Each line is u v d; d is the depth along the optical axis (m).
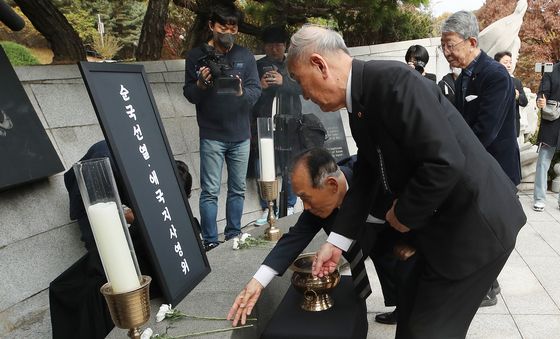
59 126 3.41
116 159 1.88
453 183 1.38
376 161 1.63
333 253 1.76
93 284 2.23
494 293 3.00
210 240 3.61
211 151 3.58
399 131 1.41
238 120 3.67
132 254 1.18
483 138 2.77
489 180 1.55
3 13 2.44
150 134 2.21
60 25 4.05
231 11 3.60
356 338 1.82
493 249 1.54
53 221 3.11
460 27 2.80
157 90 4.37
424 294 1.63
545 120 4.98
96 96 1.85
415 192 1.41
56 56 4.09
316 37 1.47
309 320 1.84
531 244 4.09
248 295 1.81
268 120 2.68
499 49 6.54
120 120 1.99
